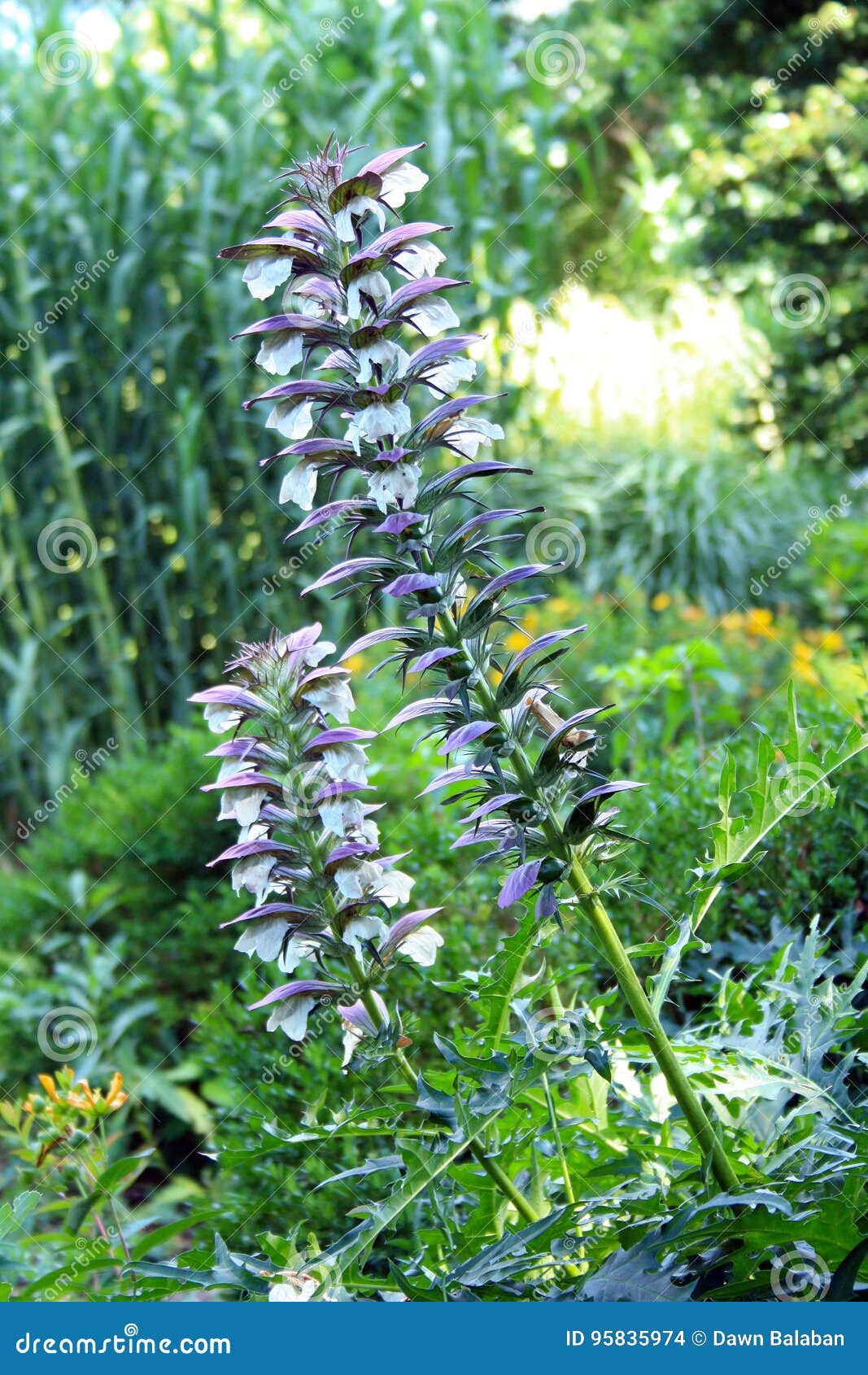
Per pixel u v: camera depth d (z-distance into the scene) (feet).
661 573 22.49
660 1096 6.07
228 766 5.14
